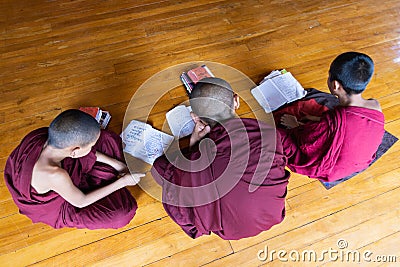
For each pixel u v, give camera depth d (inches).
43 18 99.0
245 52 88.7
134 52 89.3
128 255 57.4
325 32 93.5
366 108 53.1
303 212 61.9
